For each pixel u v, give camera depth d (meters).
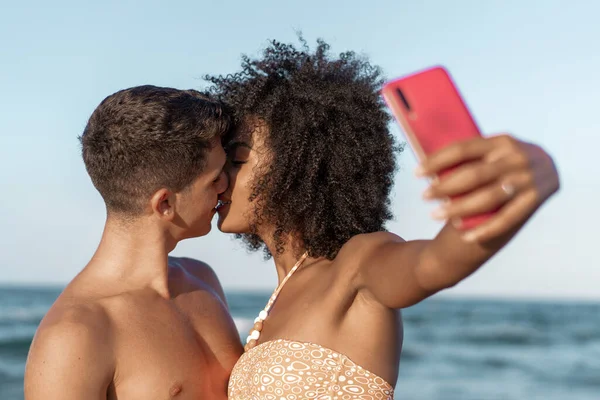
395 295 0.98
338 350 1.15
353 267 1.13
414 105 0.73
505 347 14.02
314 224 1.30
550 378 10.06
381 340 1.15
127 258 1.29
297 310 1.21
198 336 1.31
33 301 23.31
